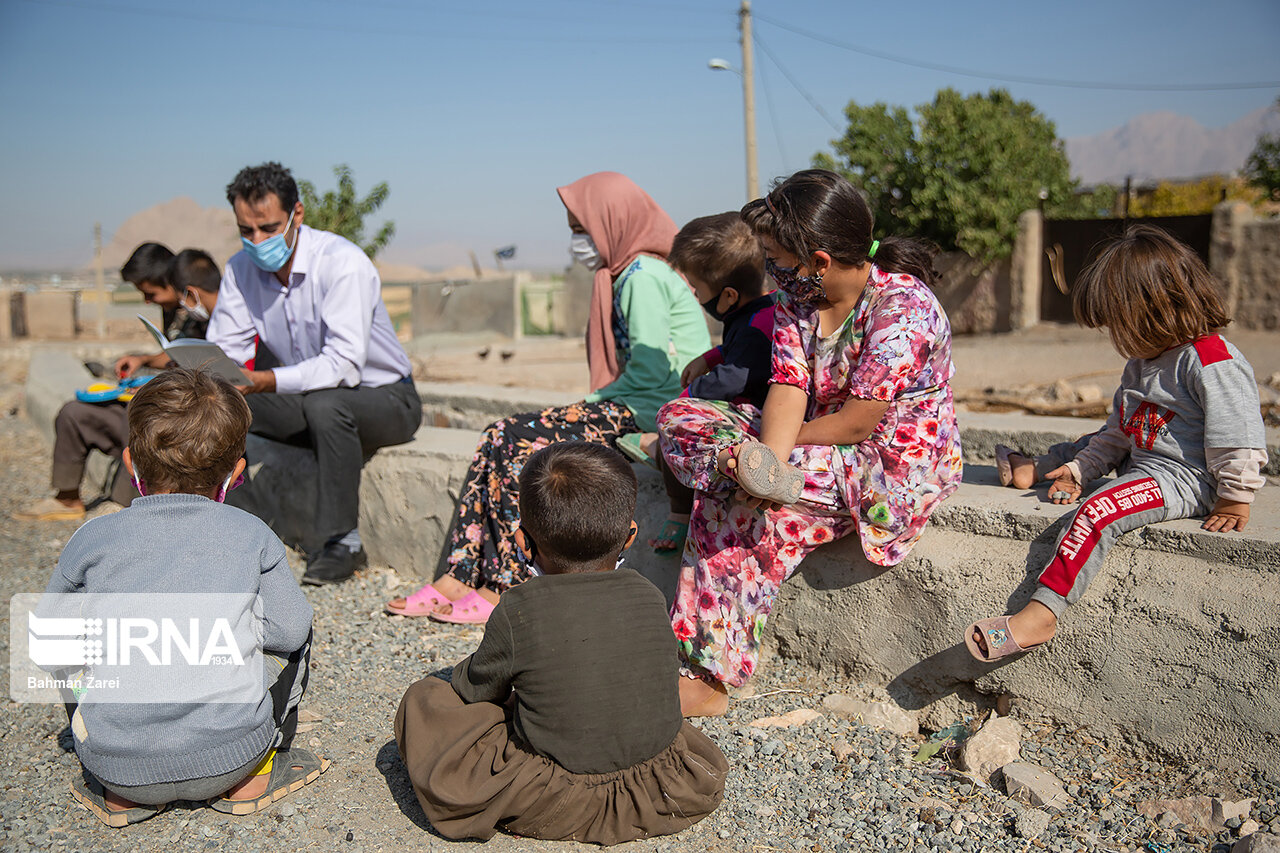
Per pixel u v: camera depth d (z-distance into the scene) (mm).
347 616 3975
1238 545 2502
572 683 2297
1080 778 2588
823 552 3182
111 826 2461
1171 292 2568
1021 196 15086
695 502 3037
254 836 2420
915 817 2480
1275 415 5734
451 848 2363
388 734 2967
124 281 5555
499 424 3689
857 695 3086
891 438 2842
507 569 3689
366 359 4402
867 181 16219
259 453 4953
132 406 2451
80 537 2377
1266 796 2393
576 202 4055
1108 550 2674
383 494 4512
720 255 3229
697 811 2416
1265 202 16891
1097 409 6672
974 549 2916
